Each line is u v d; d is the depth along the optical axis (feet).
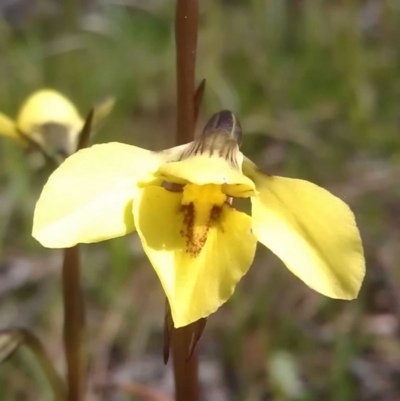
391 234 0.72
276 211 0.38
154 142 0.91
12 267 0.72
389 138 0.84
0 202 0.76
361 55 0.91
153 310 0.67
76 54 0.96
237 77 0.95
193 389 0.44
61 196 0.37
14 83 0.92
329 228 0.37
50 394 0.58
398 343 0.63
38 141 0.48
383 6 1.01
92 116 0.43
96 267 0.70
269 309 0.65
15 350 0.46
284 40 0.99
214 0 0.98
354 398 0.59
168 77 0.98
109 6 1.07
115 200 0.37
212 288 0.37
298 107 0.92
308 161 0.81
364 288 0.66
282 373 0.60
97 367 0.63
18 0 1.12
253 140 0.84
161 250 0.37
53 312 0.67
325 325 0.64
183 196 0.38
